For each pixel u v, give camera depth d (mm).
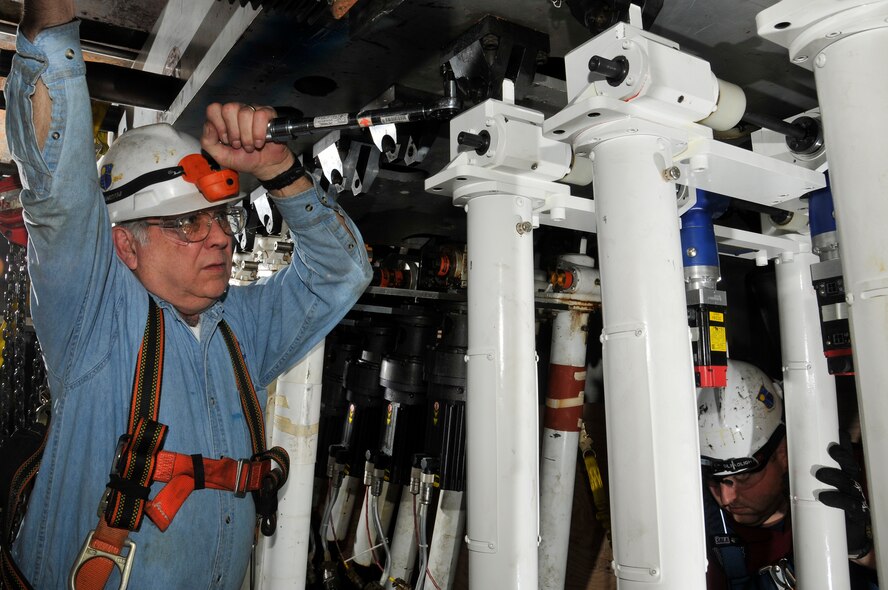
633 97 1052
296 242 1303
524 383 1368
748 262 2717
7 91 943
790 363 1808
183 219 1139
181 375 1134
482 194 1407
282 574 2174
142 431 1028
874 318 848
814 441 1747
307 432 2234
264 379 1383
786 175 1312
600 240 1129
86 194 980
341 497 3436
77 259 1017
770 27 919
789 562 1971
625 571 1044
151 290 1151
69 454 1057
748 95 1578
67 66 945
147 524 1050
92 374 1070
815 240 1412
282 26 1318
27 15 929
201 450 1123
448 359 2324
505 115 1330
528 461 1352
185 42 1781
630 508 1043
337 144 1830
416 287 2566
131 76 1808
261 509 1199
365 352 2994
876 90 866
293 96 1668
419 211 2572
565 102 1574
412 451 2695
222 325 1252
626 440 1057
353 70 1507
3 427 1852
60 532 1045
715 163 1234
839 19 870
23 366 1885
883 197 852
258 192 2398
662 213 1092
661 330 1056
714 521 2158
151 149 1167
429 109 1170
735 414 2031
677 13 1241
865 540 1729
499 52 1285
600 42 1093
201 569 1104
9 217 1378
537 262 2629
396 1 1219
